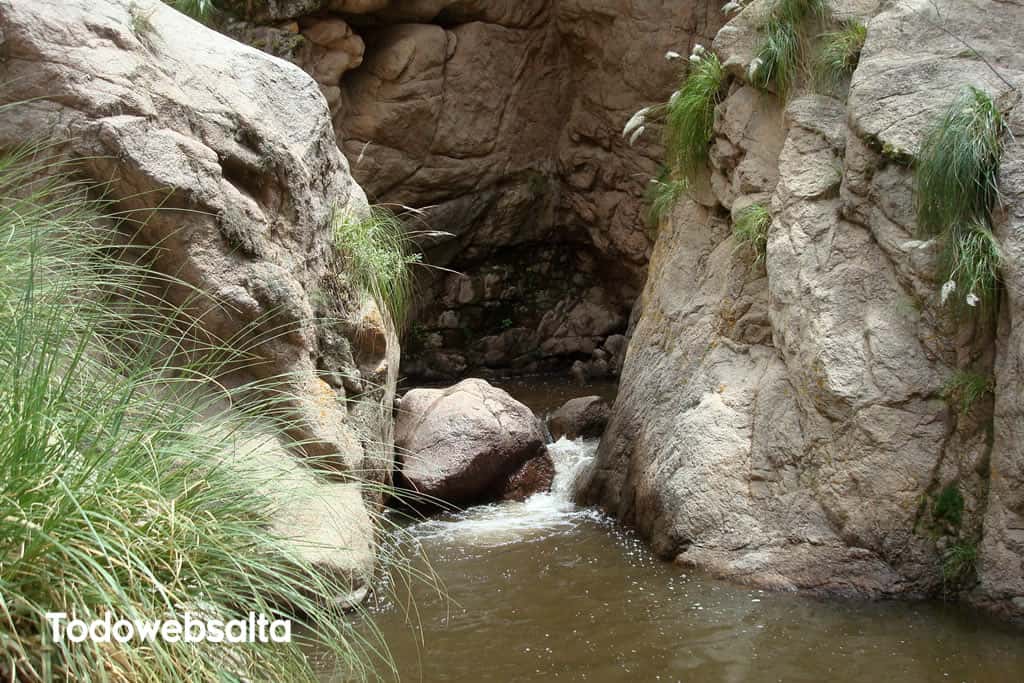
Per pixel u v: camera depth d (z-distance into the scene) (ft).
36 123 18.98
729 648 17.72
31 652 9.29
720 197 26.14
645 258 45.50
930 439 20.06
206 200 20.21
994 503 18.99
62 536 9.55
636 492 24.77
